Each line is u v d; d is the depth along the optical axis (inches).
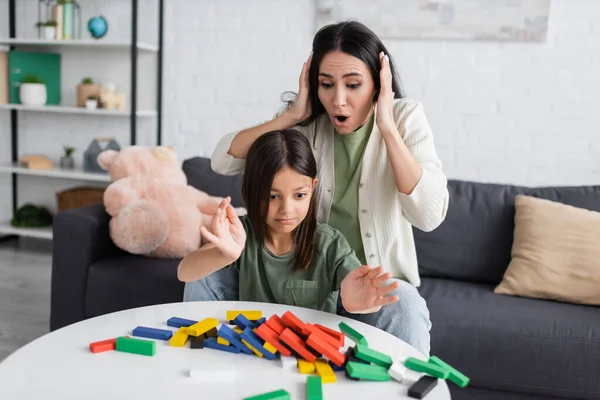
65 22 125.6
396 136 52.6
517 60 107.6
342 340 42.1
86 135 136.9
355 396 35.1
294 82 120.1
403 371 37.5
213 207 83.5
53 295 77.1
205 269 48.5
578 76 105.3
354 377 37.0
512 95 108.5
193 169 92.1
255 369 38.4
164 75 127.1
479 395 64.7
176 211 79.0
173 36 125.4
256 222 51.9
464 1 107.1
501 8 105.8
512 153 109.8
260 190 48.9
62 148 138.8
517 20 105.5
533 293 72.1
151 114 125.3
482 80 109.5
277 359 40.3
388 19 111.0
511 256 77.5
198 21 123.6
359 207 58.6
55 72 135.2
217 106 125.0
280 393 33.9
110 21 130.7
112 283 74.0
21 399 32.6
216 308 48.9
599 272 70.5
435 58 110.9
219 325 45.3
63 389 34.0
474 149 111.4
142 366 37.7
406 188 52.9
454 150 112.3
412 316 51.6
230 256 45.2
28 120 139.9
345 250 53.5
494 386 63.8
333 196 59.9
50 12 134.9
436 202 53.9
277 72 120.7
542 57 106.4
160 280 72.7
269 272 54.2
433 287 75.3
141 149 87.0
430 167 56.0
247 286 55.8
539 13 104.5
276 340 40.7
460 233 80.9
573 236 73.5
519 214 78.1
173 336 42.2
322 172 59.9
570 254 72.4
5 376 35.3
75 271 76.0
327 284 54.3
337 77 53.6
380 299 43.7
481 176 111.7
